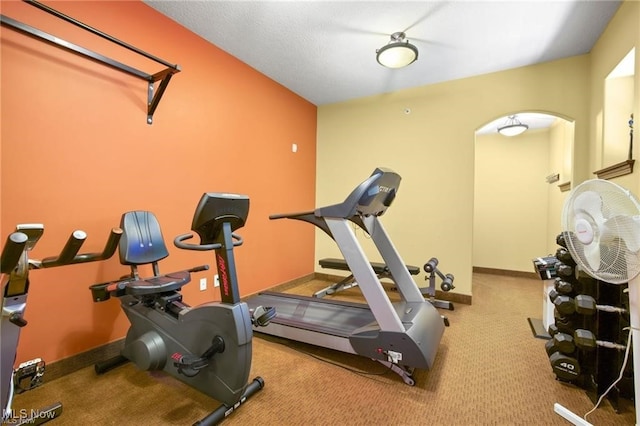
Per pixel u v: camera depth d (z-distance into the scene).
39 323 1.81
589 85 2.98
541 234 5.02
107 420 1.52
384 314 1.93
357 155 4.26
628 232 1.31
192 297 2.71
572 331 1.92
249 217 3.34
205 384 1.64
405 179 3.92
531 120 4.54
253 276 3.41
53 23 1.83
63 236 1.89
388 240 2.56
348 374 2.00
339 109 4.39
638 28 2.01
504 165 5.27
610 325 1.72
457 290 3.62
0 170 1.65
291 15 2.45
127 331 2.21
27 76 1.73
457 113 3.62
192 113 2.69
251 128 3.34
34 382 1.35
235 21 2.53
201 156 2.77
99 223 2.06
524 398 1.74
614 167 2.24
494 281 4.75
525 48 2.90
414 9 2.35
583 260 1.52
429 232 3.78
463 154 3.60
